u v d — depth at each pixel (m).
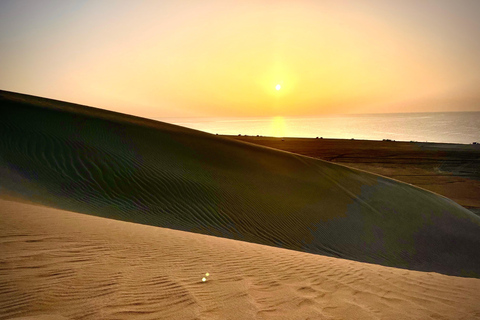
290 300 3.02
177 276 3.30
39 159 12.60
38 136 14.83
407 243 13.78
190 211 11.35
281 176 18.22
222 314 2.46
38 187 10.35
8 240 3.69
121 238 4.74
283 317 2.55
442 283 4.53
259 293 3.11
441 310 3.26
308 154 48.50
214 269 3.81
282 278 3.82
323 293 3.40
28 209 5.96
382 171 37.81
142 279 3.05
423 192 21.02
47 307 2.22
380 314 2.93
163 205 11.31
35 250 3.48
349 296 3.40
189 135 24.28
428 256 13.07
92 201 10.37
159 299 2.62
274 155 23.56
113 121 22.16
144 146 17.38
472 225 16.95
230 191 13.81
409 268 11.80
